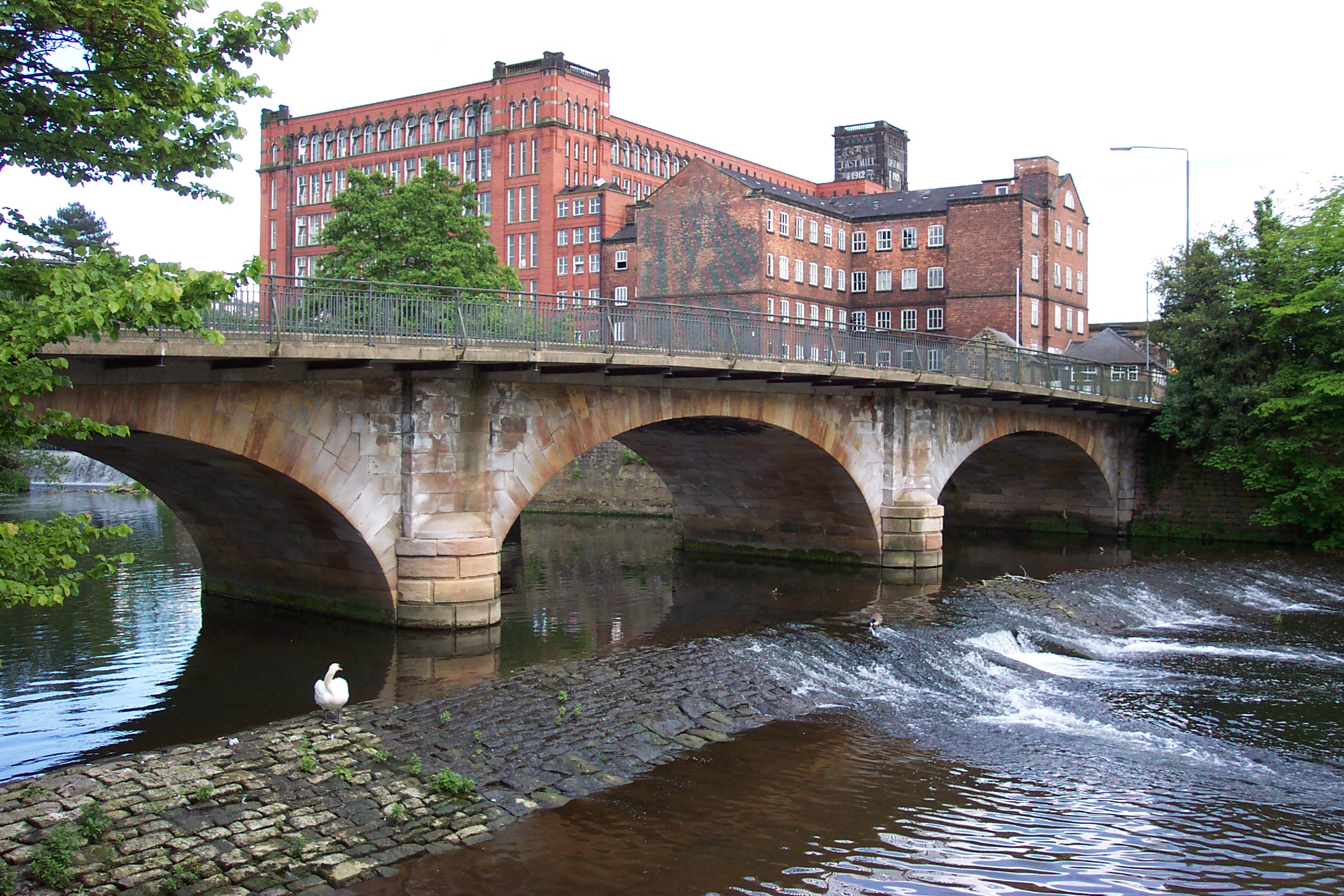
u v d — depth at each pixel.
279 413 20.19
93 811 11.77
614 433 26.17
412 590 22.52
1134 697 20.83
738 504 38.69
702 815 13.79
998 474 50.03
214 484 23.02
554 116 92.56
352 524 21.72
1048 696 20.69
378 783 13.53
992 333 68.94
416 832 12.56
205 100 12.02
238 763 13.52
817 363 28.86
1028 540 46.66
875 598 29.22
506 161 94.81
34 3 10.00
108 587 29.16
